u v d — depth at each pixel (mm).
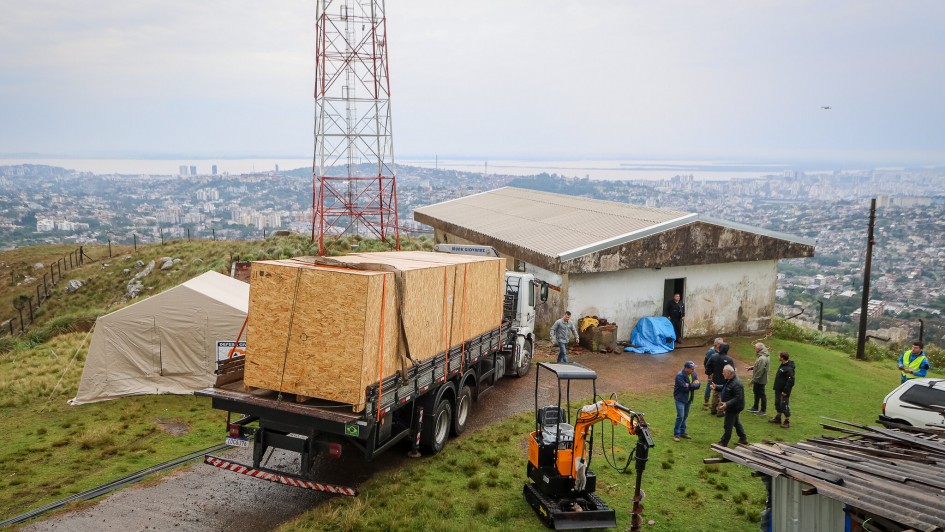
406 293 10320
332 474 10938
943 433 9820
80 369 18344
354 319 9273
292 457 11773
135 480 10578
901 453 8633
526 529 9117
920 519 6238
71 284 37750
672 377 17984
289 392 9727
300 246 38844
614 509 9961
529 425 13570
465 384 13594
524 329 17312
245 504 9742
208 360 15492
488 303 14344
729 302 23234
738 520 9820
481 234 26438
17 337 26859
